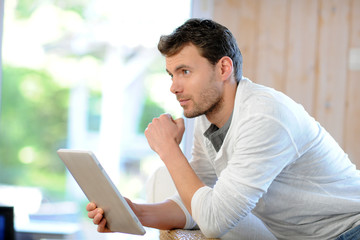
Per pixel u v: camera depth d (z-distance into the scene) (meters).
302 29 3.47
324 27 3.46
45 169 9.04
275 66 3.46
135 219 1.59
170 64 1.68
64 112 9.02
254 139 1.55
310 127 1.66
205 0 3.48
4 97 8.94
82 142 8.95
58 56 8.91
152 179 2.15
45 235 3.82
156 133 1.72
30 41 8.84
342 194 1.76
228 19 3.47
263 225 1.99
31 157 9.02
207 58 1.65
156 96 8.64
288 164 1.68
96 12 8.40
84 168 1.57
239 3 3.48
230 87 1.71
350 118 3.46
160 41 1.68
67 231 4.04
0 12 3.49
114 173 8.43
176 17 7.69
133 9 8.08
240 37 3.47
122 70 8.66
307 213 1.75
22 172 8.99
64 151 1.60
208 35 1.65
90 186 1.62
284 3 3.47
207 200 1.58
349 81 3.46
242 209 1.55
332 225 1.76
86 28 8.54
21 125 9.01
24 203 6.66
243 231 1.92
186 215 1.87
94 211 1.69
